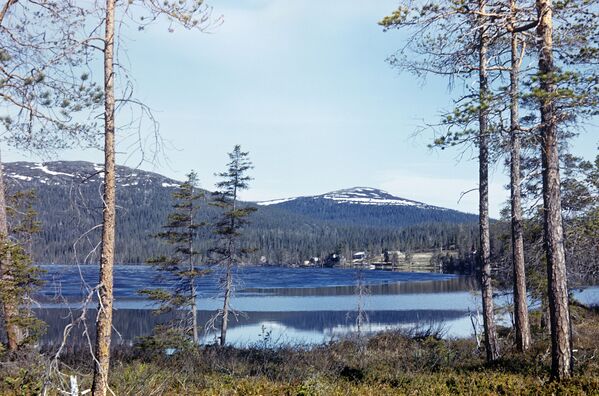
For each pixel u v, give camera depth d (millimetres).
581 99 8633
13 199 13516
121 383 9164
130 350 17672
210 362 13703
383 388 10016
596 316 24094
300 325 32750
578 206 18734
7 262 11148
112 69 7039
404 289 63000
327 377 11234
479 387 9609
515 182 14250
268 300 49281
